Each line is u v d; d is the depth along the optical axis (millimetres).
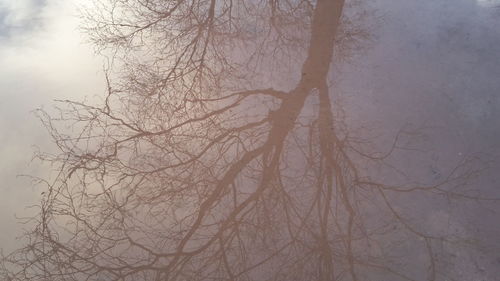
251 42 4176
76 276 2795
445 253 2607
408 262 2596
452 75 3551
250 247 2834
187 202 3137
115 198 3186
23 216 3123
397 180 2984
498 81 3443
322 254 2721
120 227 3027
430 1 4176
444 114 3305
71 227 3043
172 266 2801
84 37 4465
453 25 3924
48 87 4008
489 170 2941
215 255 2816
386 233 2742
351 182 3021
